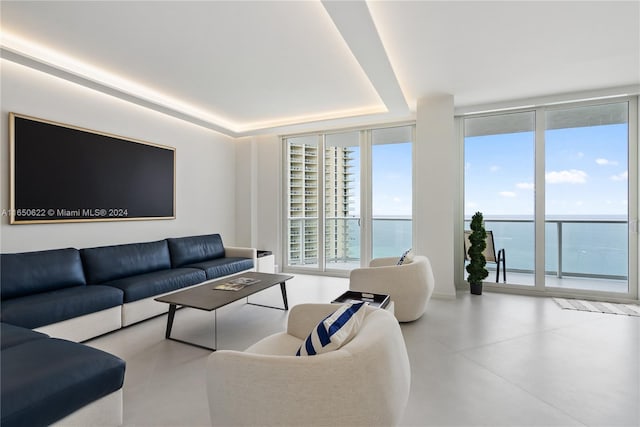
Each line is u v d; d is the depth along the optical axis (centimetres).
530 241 450
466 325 317
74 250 322
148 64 330
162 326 318
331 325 140
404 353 150
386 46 295
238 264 464
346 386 118
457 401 190
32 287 277
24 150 313
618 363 236
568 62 326
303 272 598
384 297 281
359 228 554
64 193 345
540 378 215
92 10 239
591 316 345
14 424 124
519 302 402
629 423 170
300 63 329
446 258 420
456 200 487
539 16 247
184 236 501
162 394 197
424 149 430
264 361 123
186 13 242
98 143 379
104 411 160
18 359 154
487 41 285
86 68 338
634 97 404
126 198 410
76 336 266
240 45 291
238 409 126
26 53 290
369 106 470
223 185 586
